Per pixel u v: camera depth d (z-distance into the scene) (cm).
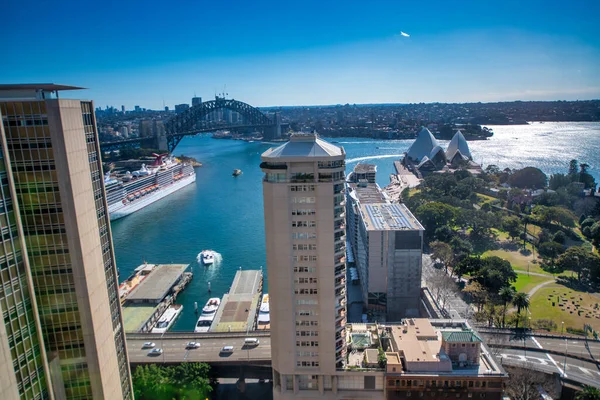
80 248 9900
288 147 12556
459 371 12975
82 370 10525
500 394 12756
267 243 13000
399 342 13838
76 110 9838
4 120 9131
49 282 9938
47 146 9338
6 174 8562
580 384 15075
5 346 8338
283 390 13812
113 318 11612
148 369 15925
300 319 13250
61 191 9562
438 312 19512
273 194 12400
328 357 13350
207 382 15888
